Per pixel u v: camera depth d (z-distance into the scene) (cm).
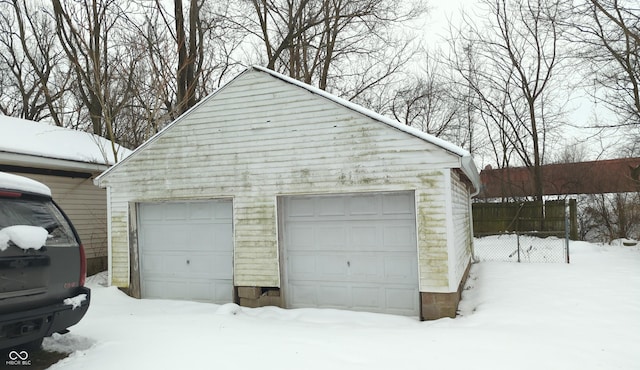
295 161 802
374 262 776
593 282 855
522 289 819
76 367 447
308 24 1930
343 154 772
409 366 443
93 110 1738
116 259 927
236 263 835
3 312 405
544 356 471
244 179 836
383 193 772
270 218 816
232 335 567
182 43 1590
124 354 484
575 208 1817
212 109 864
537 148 2059
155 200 901
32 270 434
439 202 708
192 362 454
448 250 701
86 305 489
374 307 773
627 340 529
